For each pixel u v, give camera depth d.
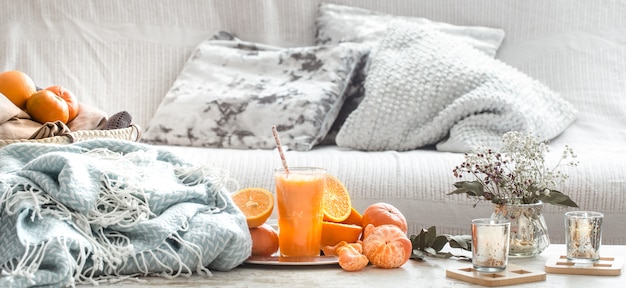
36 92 1.68
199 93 2.60
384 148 2.43
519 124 2.35
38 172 1.22
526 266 1.31
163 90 2.78
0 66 2.66
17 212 1.14
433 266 1.30
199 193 1.31
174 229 1.22
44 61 2.70
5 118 1.55
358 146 2.43
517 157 1.42
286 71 2.63
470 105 2.36
